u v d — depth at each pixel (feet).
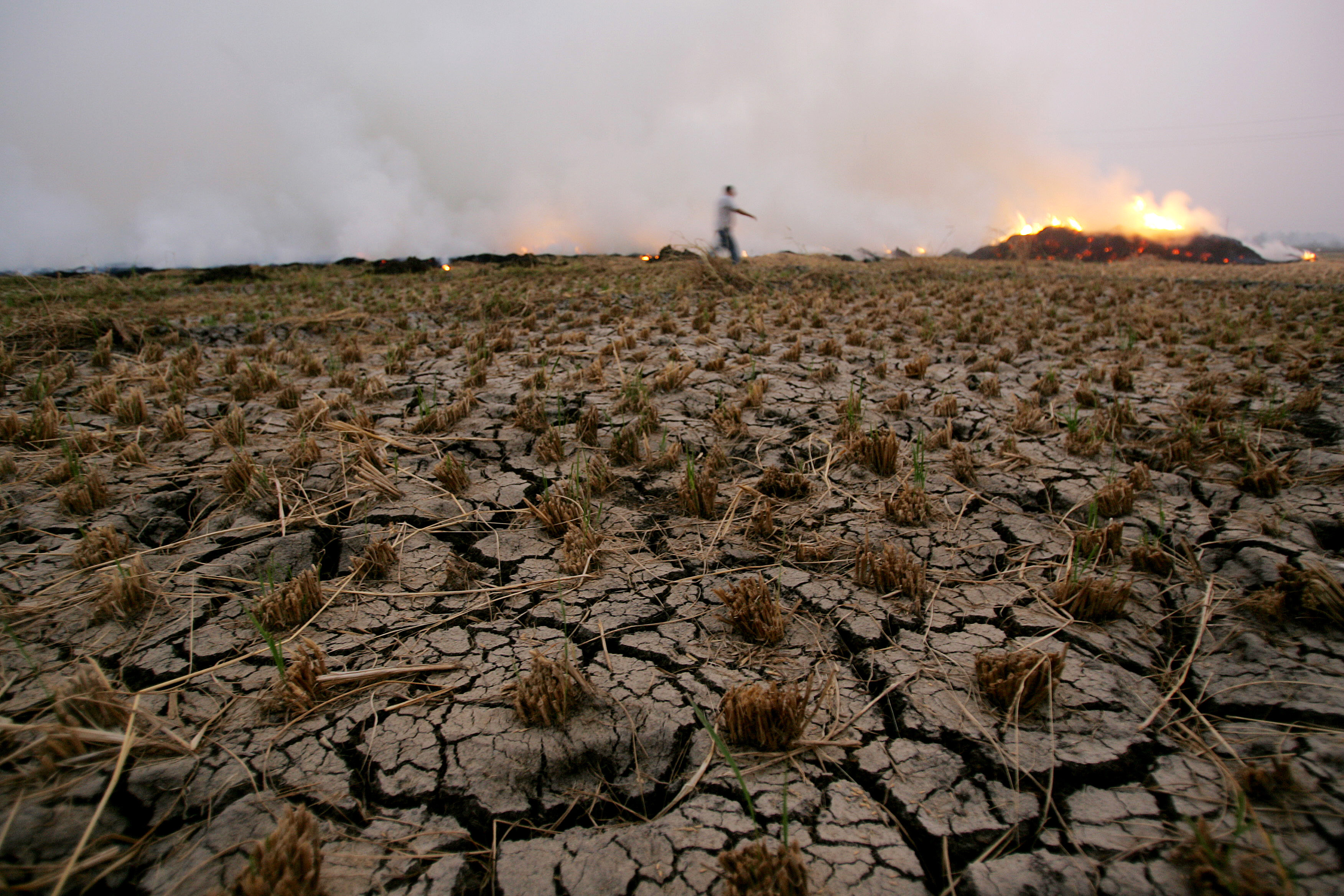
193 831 5.31
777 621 7.64
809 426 14.61
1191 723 6.40
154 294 35.78
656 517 10.80
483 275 51.72
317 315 28.48
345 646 7.59
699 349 21.65
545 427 14.32
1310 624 7.36
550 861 5.21
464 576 8.94
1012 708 6.45
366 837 5.37
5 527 9.69
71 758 5.61
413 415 15.65
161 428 13.78
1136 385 17.90
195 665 7.18
